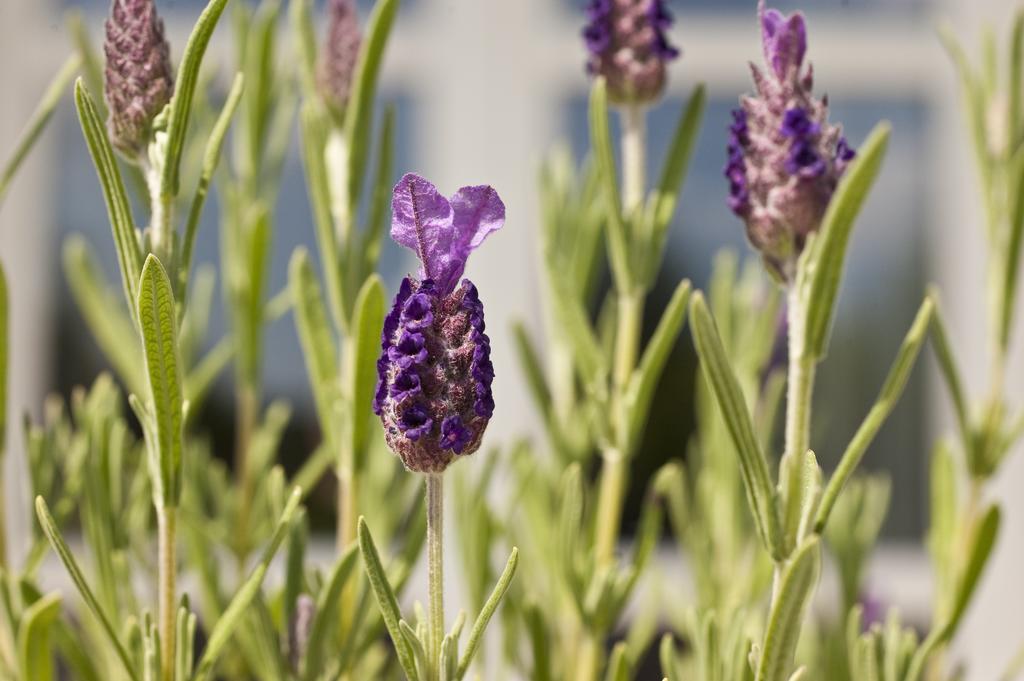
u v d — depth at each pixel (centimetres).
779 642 50
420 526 57
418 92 164
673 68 164
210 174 52
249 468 64
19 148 56
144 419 51
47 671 54
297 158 147
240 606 52
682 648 100
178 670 53
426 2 162
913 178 167
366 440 57
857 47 167
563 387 67
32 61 161
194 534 61
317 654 55
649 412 143
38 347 167
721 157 159
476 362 48
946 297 163
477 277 153
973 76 61
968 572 56
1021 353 149
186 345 67
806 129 51
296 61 66
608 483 60
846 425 155
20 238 164
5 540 56
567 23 163
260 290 63
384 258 152
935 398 163
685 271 153
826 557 81
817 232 51
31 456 58
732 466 65
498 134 160
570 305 59
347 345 58
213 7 50
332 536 140
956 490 59
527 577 64
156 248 51
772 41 51
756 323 65
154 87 51
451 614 91
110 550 57
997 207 59
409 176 49
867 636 56
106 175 51
